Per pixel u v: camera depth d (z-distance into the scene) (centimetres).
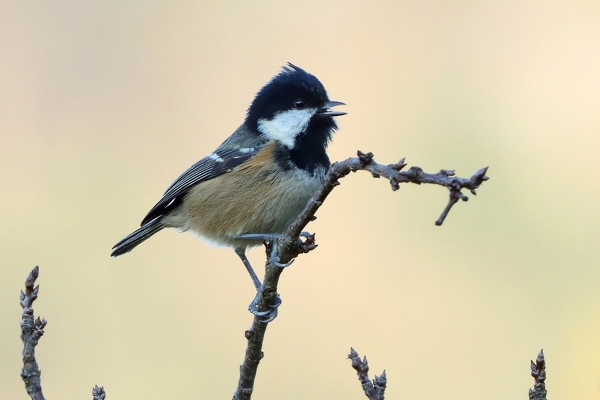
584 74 1375
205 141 1354
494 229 1184
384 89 1405
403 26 1454
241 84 1413
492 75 1405
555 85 1369
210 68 1420
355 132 1352
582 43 1405
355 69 1425
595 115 1322
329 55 1440
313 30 1460
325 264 1172
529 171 1248
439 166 1277
